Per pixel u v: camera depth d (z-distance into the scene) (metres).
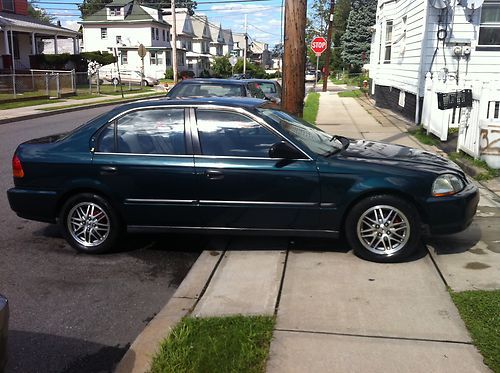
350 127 13.82
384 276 4.64
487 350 3.37
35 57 37.06
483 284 4.40
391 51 18.27
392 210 4.90
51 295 4.61
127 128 5.42
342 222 5.07
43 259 5.44
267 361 3.31
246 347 3.42
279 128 5.20
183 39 69.88
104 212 5.43
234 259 5.18
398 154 5.45
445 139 10.48
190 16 74.19
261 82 14.56
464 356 3.33
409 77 14.80
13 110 21.67
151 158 5.27
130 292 4.67
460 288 4.33
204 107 5.32
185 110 5.34
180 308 4.18
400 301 4.13
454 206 4.89
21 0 38.66
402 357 3.33
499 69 12.77
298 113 8.66
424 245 5.39
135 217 5.37
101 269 5.18
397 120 15.27
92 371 3.47
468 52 12.71
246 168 5.08
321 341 3.54
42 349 3.74
